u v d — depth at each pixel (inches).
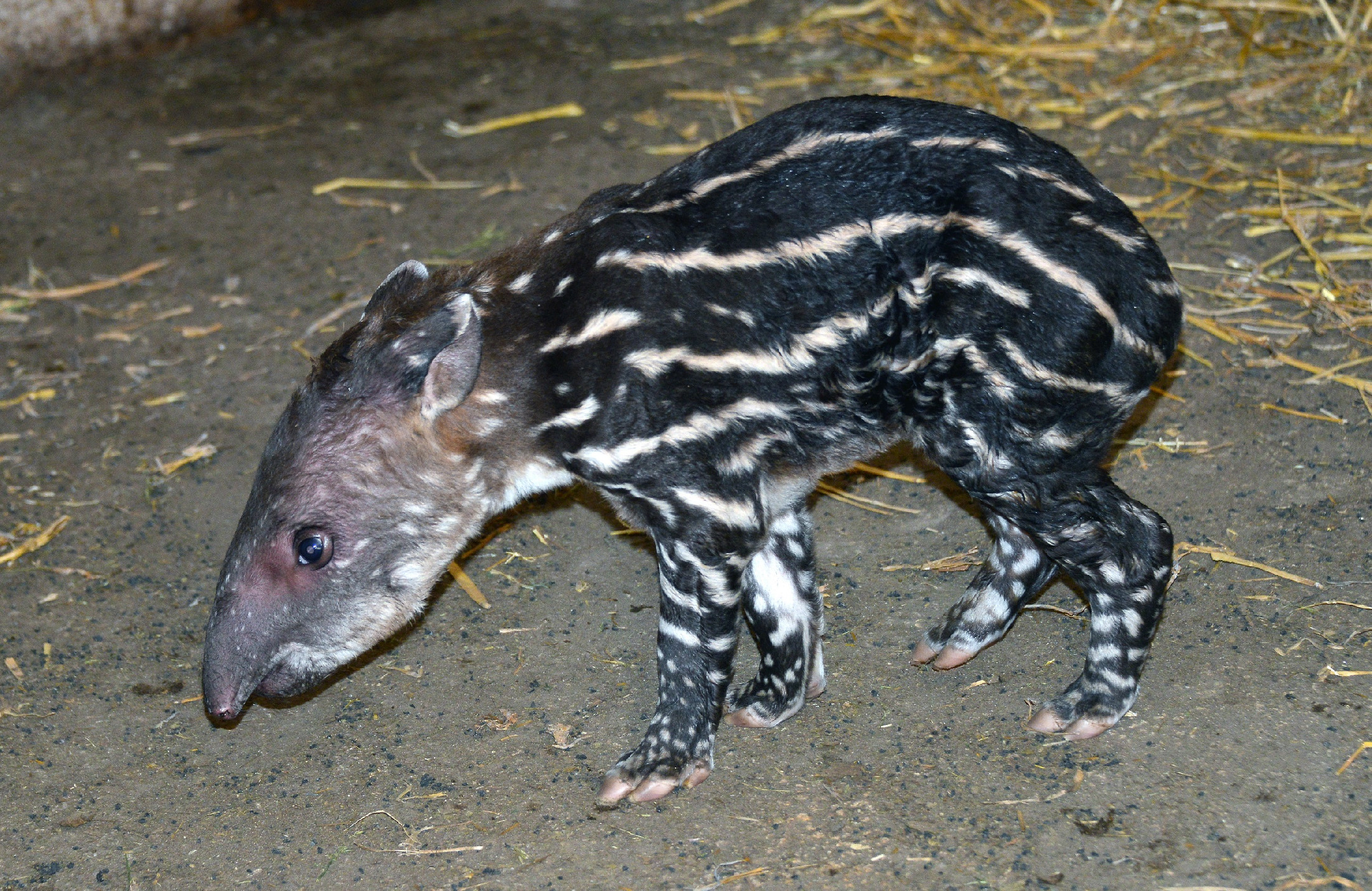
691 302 70.5
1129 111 100.0
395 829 72.3
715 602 71.8
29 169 109.1
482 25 128.1
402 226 99.0
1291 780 70.6
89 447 88.0
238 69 123.3
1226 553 77.8
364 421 71.2
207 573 82.3
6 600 81.4
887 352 70.6
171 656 79.1
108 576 82.3
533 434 72.3
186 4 126.6
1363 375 84.1
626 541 82.4
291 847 72.1
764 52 114.9
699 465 70.7
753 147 71.8
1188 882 68.3
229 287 96.5
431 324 70.4
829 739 73.9
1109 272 69.7
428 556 72.9
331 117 113.3
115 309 95.9
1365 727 71.8
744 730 74.5
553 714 75.8
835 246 70.2
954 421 70.6
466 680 77.3
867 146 70.7
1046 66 105.1
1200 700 73.2
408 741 75.3
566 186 100.5
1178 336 71.4
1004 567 75.4
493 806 72.8
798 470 72.5
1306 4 105.1
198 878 71.5
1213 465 81.4
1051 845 69.7
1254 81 100.8
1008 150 70.3
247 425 88.6
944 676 75.7
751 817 71.6
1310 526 78.5
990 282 69.2
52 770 75.2
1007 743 72.9
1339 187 92.9
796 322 70.4
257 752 75.5
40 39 120.6
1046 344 69.2
